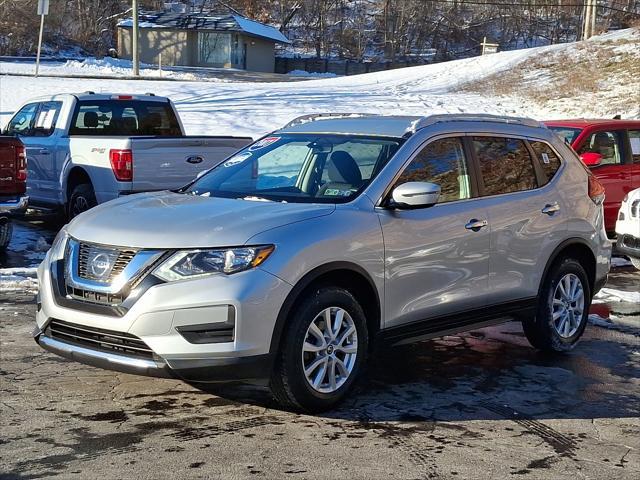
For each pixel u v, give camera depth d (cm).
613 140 1284
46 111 1336
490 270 649
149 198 612
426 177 619
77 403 557
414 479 450
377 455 482
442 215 613
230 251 511
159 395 578
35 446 482
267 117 2627
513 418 554
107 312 515
